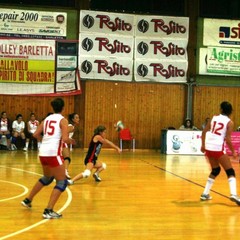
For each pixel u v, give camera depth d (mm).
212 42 20422
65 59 19469
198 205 7922
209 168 13641
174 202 8164
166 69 20156
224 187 9938
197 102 20297
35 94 19219
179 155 18000
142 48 20062
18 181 10258
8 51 19062
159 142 20094
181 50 20281
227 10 20562
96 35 19688
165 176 11625
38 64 19266
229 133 8102
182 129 18766
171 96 20188
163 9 20312
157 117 20094
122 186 9867
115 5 20016
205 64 20359
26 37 19203
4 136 18234
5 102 19016
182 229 6238
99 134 10273
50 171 6863
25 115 19156
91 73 19641
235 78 20438
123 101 19875
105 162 14711
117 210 7395
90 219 6723
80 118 19547
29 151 17891
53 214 6719
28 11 19219
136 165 14055
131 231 6082
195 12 20375
